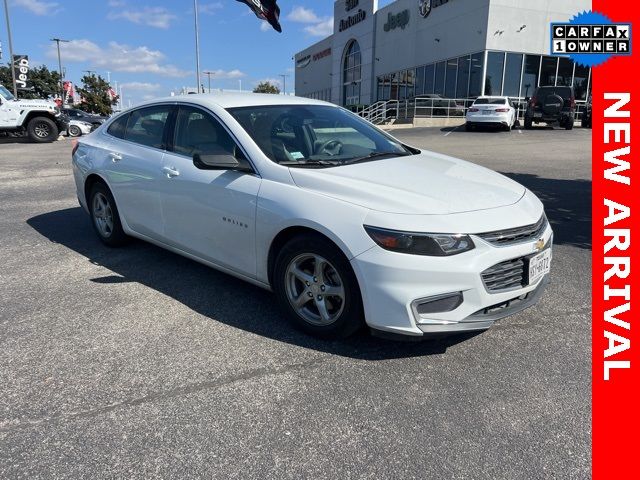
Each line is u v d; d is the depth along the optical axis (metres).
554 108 20.47
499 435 2.38
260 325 3.48
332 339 3.23
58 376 2.87
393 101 29.20
